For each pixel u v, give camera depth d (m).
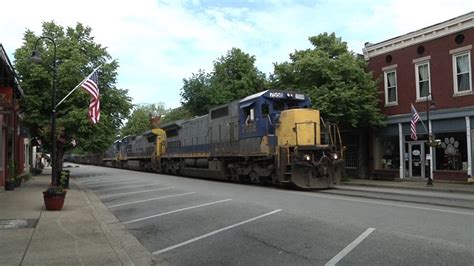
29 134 26.12
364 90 27.33
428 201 14.86
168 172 38.25
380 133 28.88
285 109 22.42
